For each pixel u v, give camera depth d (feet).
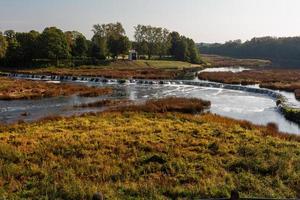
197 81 270.67
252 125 105.91
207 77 292.20
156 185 50.42
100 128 95.09
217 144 75.82
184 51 519.60
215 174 55.83
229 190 48.26
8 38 402.72
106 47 432.25
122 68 380.58
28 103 159.84
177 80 273.95
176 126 98.32
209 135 87.66
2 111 138.82
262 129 100.01
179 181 53.21
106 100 161.58
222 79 273.95
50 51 369.09
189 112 137.69
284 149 73.05
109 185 50.16
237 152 71.05
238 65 530.68
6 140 79.92
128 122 105.40
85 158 64.64
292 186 50.44
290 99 176.04
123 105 153.58
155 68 393.50
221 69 438.40
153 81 264.72
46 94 183.21
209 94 204.44
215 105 162.81
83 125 98.78
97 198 38.50
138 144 76.28
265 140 83.05
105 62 406.21
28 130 93.15
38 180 53.16
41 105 154.40
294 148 75.10
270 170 57.62
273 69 419.33
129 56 449.89
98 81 273.13
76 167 59.16
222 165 61.46
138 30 496.23
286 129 114.11
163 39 502.38
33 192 47.73
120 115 117.39
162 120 109.09
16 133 88.94
